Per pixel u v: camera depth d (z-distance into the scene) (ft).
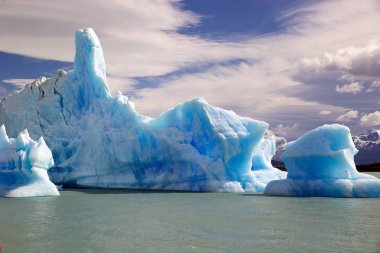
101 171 111.45
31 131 129.80
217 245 37.04
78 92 127.85
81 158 116.26
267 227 45.44
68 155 121.60
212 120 99.14
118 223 49.14
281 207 62.49
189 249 35.70
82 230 44.75
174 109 107.24
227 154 95.50
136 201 73.61
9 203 71.72
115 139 109.40
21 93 139.03
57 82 133.08
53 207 65.67
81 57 128.57
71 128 123.03
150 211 59.77
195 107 102.27
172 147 101.45
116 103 114.93
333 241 38.09
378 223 47.67
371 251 34.32
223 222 49.08
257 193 88.74
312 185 79.46
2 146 93.91
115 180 109.29
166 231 43.75
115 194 88.22
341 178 78.95
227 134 97.04
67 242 38.86
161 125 107.24
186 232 43.06
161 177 102.68
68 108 128.36
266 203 67.92
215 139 97.60
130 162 106.73
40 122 130.21
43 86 135.74
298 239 39.09
